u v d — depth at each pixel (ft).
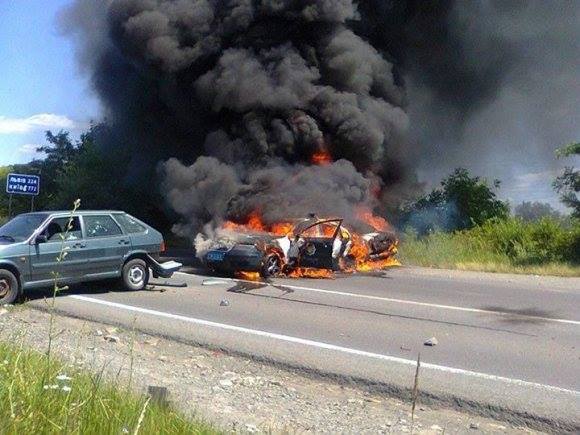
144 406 13.23
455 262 66.64
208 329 32.27
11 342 19.12
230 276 54.70
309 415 20.26
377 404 22.07
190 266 62.49
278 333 31.76
